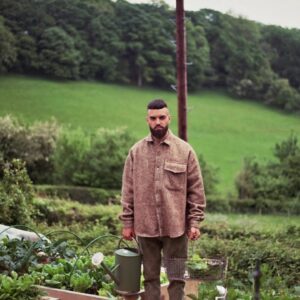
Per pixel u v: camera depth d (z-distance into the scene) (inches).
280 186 1050.7
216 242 374.0
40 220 550.3
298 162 1068.5
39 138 1056.2
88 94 2508.6
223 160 2100.1
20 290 195.9
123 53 2623.0
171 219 179.3
